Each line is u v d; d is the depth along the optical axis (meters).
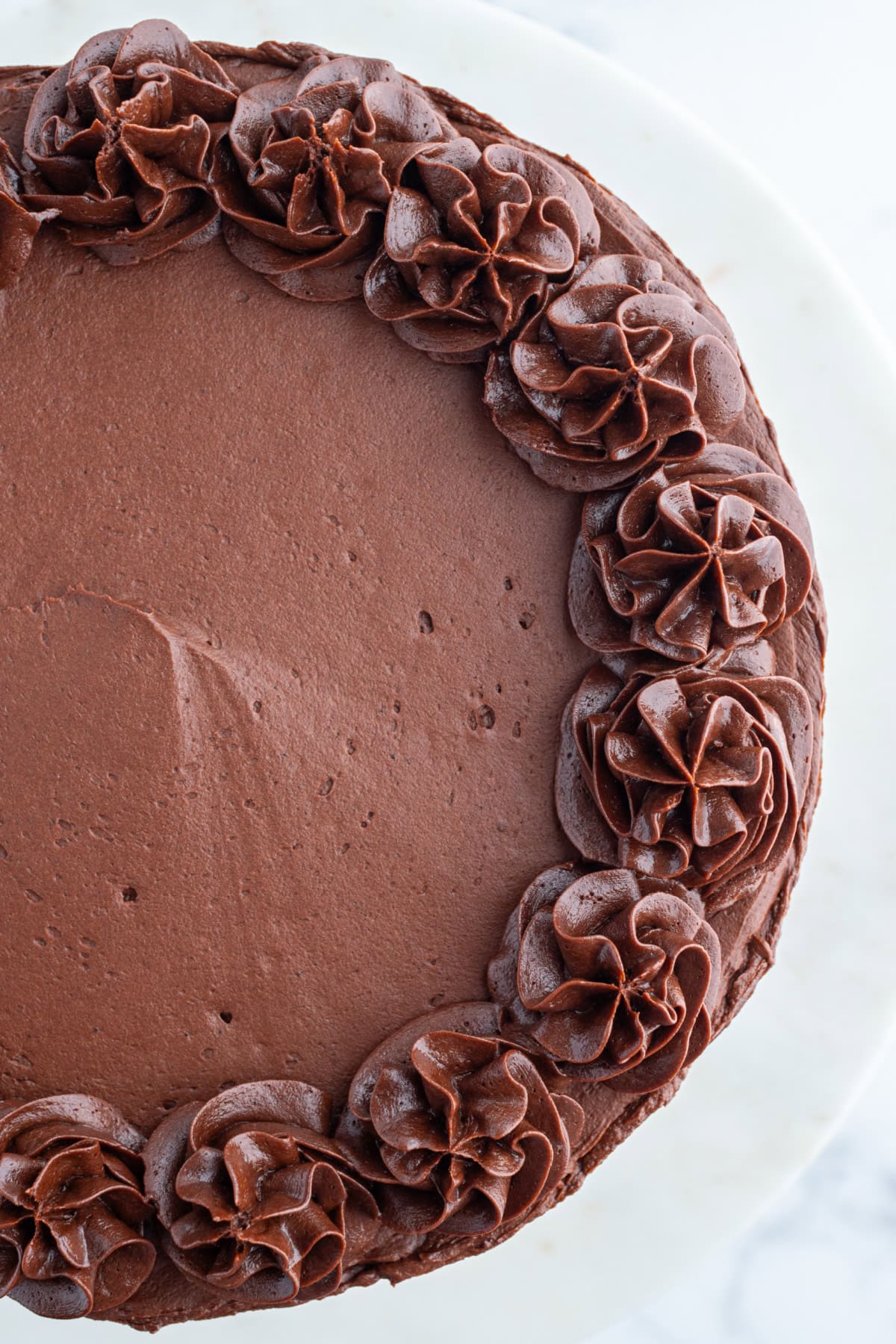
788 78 0.56
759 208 0.52
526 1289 0.50
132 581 0.46
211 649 0.46
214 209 0.46
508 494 0.47
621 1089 0.46
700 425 0.46
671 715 0.45
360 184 0.45
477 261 0.45
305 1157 0.45
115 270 0.46
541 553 0.47
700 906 0.46
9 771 0.46
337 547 0.47
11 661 0.46
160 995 0.46
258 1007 0.46
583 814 0.46
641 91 0.52
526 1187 0.45
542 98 0.52
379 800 0.46
